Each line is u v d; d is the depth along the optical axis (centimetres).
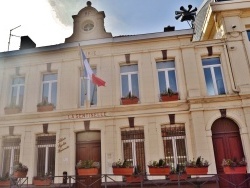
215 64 1271
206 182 1059
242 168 995
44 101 1291
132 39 1307
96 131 1233
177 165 1062
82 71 1326
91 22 1406
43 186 1127
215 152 1128
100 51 1330
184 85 1229
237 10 1298
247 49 1241
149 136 1172
